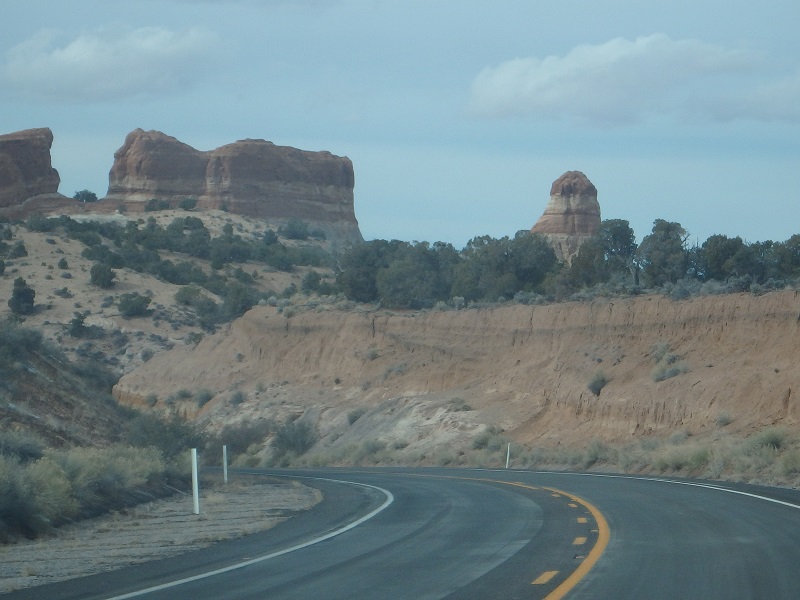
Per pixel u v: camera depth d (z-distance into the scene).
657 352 100.31
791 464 59.72
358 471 94.62
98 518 47.78
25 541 39.31
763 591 23.34
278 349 163.50
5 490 40.28
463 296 163.62
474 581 25.84
